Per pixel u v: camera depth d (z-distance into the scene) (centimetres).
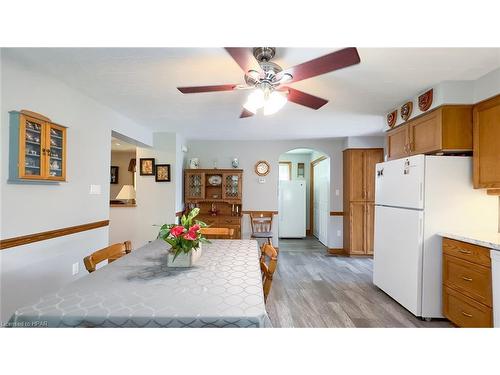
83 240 278
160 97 286
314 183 720
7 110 194
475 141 237
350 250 489
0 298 190
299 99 206
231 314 102
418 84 249
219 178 513
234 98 288
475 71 221
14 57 197
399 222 274
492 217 243
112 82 246
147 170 464
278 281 355
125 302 112
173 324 101
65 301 113
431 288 243
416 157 249
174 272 152
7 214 195
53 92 236
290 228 694
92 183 292
